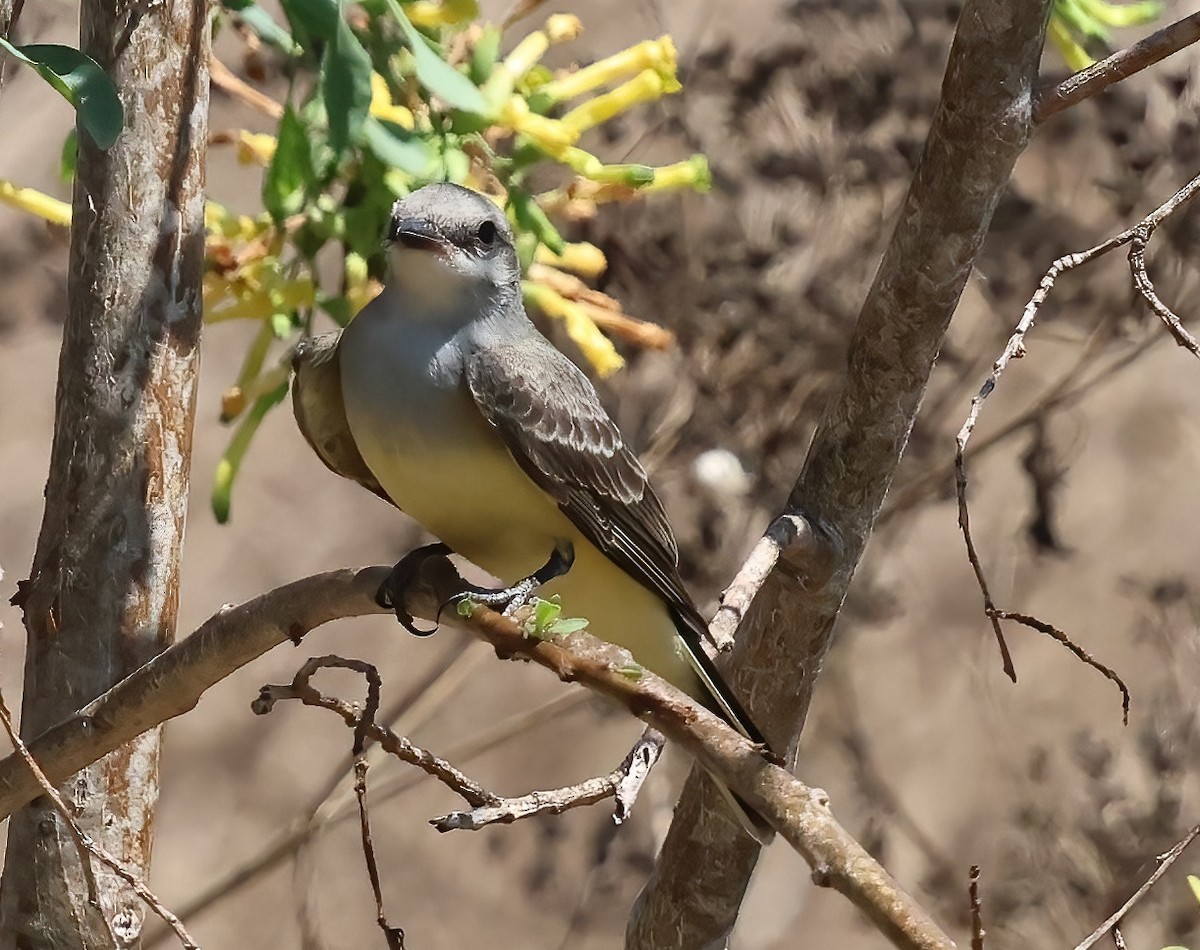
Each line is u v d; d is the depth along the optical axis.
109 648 7.50
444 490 7.50
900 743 16.34
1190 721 14.48
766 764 5.03
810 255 11.96
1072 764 15.29
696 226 11.79
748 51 12.51
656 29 12.66
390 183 8.30
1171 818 13.98
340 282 9.26
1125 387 17.56
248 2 8.10
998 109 7.05
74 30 12.61
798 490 7.89
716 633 6.95
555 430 7.49
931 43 12.13
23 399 16.02
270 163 8.39
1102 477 17.23
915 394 7.67
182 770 16.84
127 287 7.52
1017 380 15.84
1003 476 16.09
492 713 16.89
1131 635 15.91
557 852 16.17
